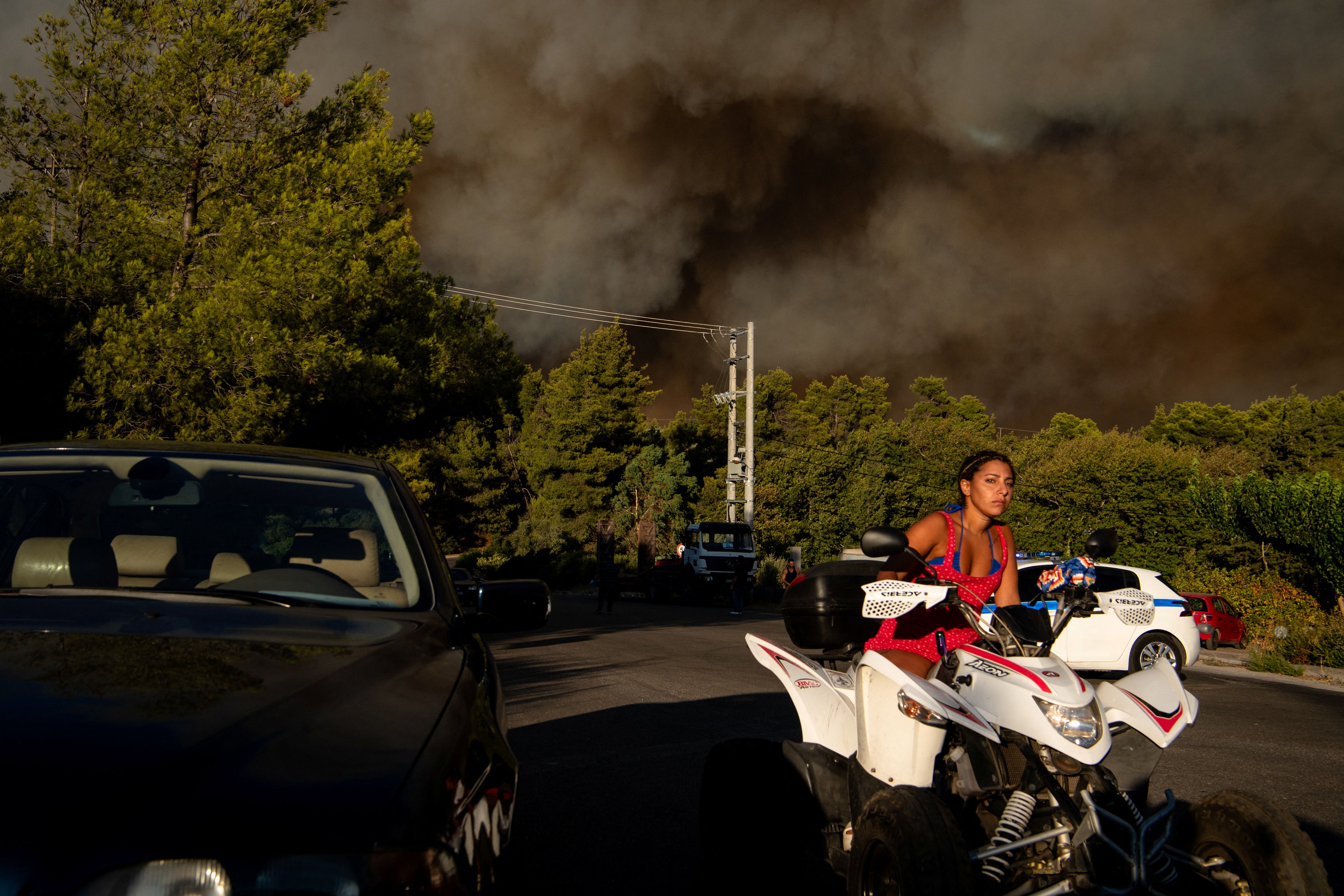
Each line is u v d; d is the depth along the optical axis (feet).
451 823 4.68
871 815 9.84
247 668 5.50
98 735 4.27
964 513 11.68
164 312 49.49
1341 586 72.74
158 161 56.65
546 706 29.37
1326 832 17.02
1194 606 71.31
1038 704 9.89
